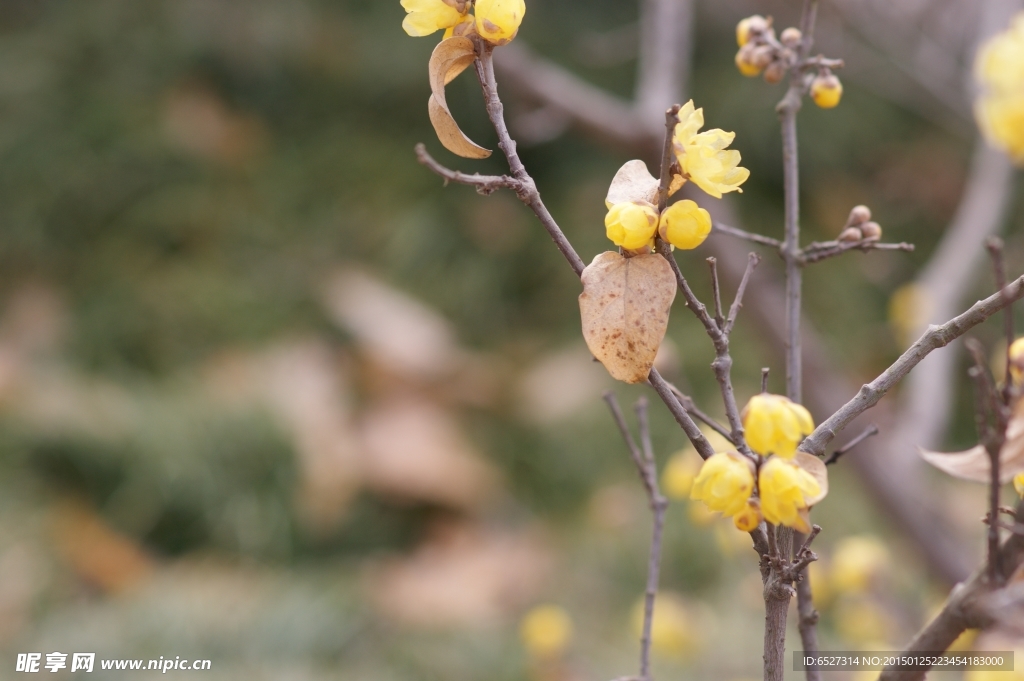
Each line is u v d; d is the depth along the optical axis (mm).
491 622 2910
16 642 2600
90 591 2939
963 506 3281
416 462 3422
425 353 3805
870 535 3121
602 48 4266
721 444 1519
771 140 4395
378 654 2715
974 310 1190
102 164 4109
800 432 1164
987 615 1187
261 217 4227
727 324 1213
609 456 3611
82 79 4367
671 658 2432
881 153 4523
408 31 1218
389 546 3299
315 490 3314
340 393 3693
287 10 4594
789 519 1164
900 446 2387
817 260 1343
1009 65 1461
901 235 4336
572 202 4398
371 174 4406
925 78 2859
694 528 3180
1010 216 3730
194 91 4512
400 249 4211
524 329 4176
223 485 3242
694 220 1189
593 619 2938
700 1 4109
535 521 3457
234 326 3852
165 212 4094
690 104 1200
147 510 3152
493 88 1216
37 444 3162
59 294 3869
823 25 3121
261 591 2945
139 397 3494
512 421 3793
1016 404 1201
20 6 4582
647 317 1199
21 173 4047
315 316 3990
